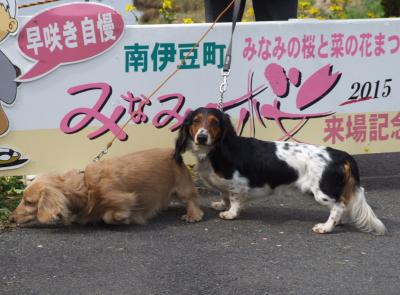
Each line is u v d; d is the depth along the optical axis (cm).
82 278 351
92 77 402
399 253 369
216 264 360
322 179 383
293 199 416
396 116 428
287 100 418
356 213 384
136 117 409
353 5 682
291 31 414
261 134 419
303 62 417
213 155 387
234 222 393
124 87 406
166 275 353
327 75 420
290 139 421
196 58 410
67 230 383
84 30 398
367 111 426
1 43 392
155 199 390
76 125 404
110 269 356
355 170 385
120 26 401
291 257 365
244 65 413
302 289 347
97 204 380
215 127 383
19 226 385
